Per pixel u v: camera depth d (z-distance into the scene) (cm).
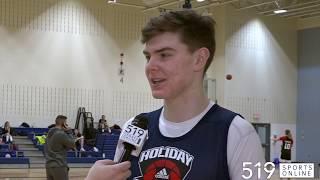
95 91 1959
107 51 1995
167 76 140
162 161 142
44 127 1861
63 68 1909
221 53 2066
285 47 2230
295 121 2238
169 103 146
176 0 1823
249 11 2127
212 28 147
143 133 145
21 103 1833
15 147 1684
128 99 2020
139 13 2058
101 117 1962
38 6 1878
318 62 2170
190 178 136
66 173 730
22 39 1845
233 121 140
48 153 729
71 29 1933
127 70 2025
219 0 1867
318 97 2161
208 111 146
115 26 2014
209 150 138
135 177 145
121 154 146
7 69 1816
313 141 2164
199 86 146
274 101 2189
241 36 2105
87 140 1862
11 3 1833
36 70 1862
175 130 145
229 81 2066
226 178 136
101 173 122
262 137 2156
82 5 1959
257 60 2150
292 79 2241
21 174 1431
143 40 146
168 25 140
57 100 1892
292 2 1991
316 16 2180
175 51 140
